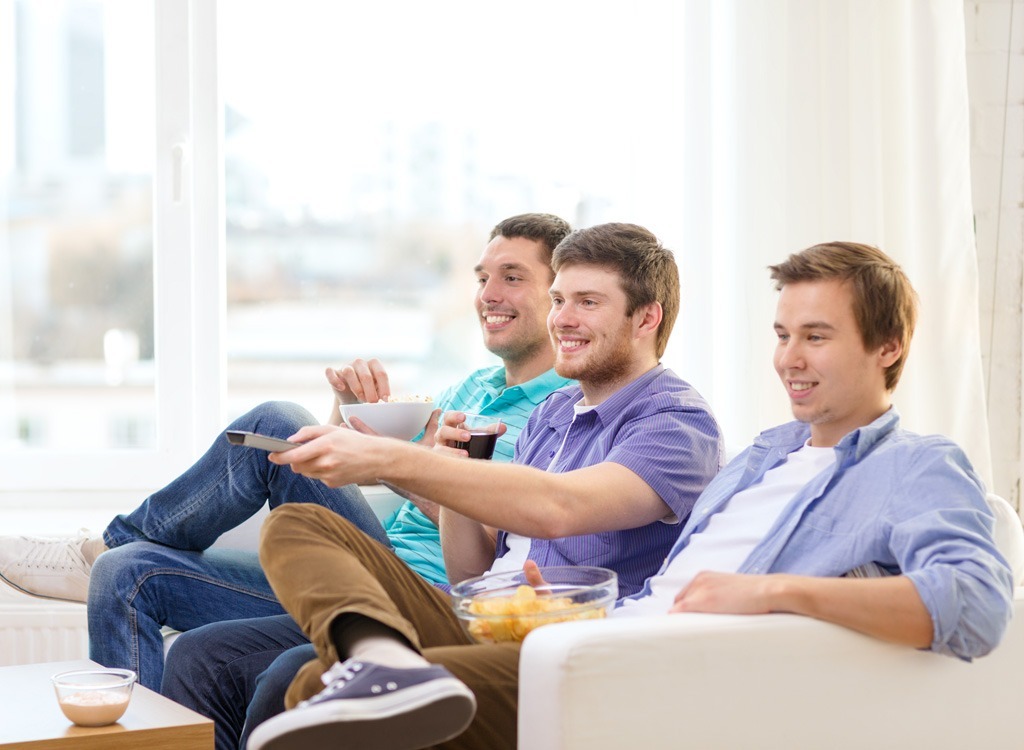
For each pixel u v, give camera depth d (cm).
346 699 144
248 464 247
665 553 210
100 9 347
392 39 356
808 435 197
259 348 354
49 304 348
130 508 345
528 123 359
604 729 149
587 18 357
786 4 320
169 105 344
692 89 328
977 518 163
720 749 154
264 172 352
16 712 188
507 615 170
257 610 254
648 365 225
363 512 256
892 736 163
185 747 180
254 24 351
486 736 167
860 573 171
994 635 157
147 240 350
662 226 340
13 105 346
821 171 321
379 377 265
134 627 241
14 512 338
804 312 183
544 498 191
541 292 275
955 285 310
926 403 310
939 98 311
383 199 357
